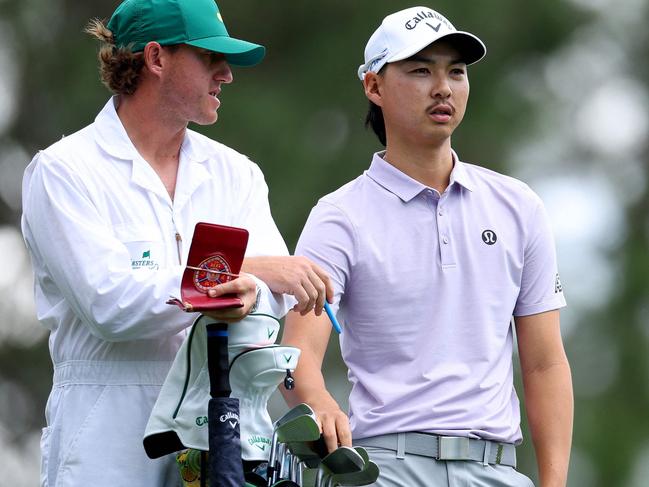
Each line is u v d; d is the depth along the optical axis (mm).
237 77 54406
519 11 58375
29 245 18219
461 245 19656
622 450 58938
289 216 51656
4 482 54656
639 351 61438
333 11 55000
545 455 19750
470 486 19062
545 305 20016
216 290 16531
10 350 54969
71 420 17734
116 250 17406
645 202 66062
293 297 17781
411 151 19953
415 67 19797
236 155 19109
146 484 17641
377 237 19641
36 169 17938
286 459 17000
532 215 20016
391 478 19016
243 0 55000
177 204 18281
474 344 19406
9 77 55906
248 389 16891
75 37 55438
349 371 19906
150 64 18156
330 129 54312
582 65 63375
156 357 17859
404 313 19453
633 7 66812
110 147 18156
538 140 58250
